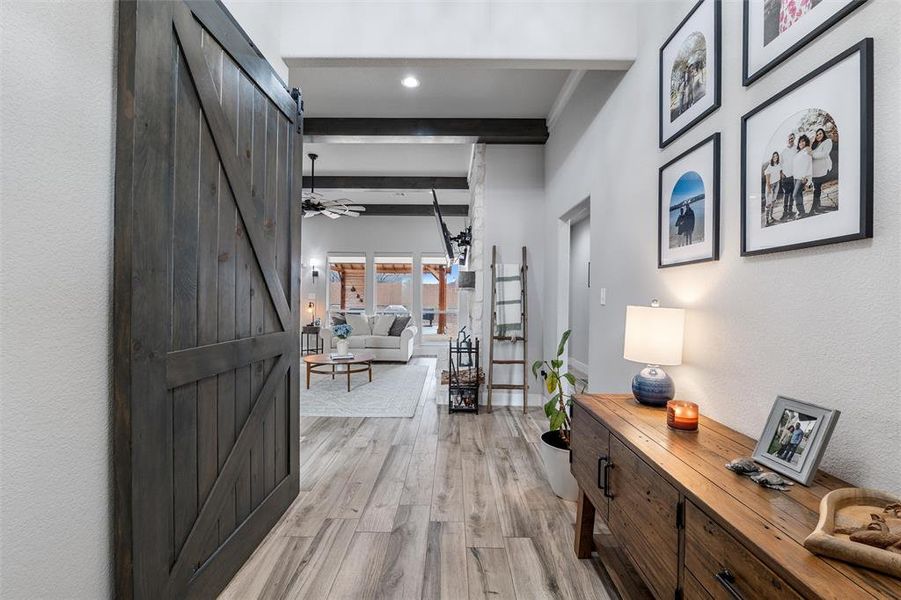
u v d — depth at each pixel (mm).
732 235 1563
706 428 1521
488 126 4320
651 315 1765
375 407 4414
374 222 8969
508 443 3316
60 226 1026
